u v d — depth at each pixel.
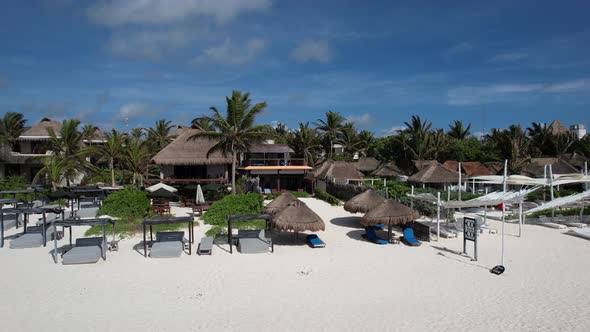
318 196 39.31
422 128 62.16
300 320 11.05
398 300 12.55
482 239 21.45
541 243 20.52
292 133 63.34
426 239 20.80
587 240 21.23
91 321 10.98
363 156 68.62
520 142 52.25
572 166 45.34
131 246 19.39
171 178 37.66
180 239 19.19
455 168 53.00
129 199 27.17
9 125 47.38
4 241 20.17
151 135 68.94
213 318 11.18
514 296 12.87
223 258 17.45
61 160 37.00
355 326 10.65
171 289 13.55
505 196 23.30
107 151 41.09
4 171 44.75
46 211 20.62
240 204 25.80
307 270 15.75
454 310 11.73
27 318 11.19
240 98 33.66
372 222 19.86
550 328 10.53
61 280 14.45
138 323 10.86
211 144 38.56
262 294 13.11
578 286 13.82
